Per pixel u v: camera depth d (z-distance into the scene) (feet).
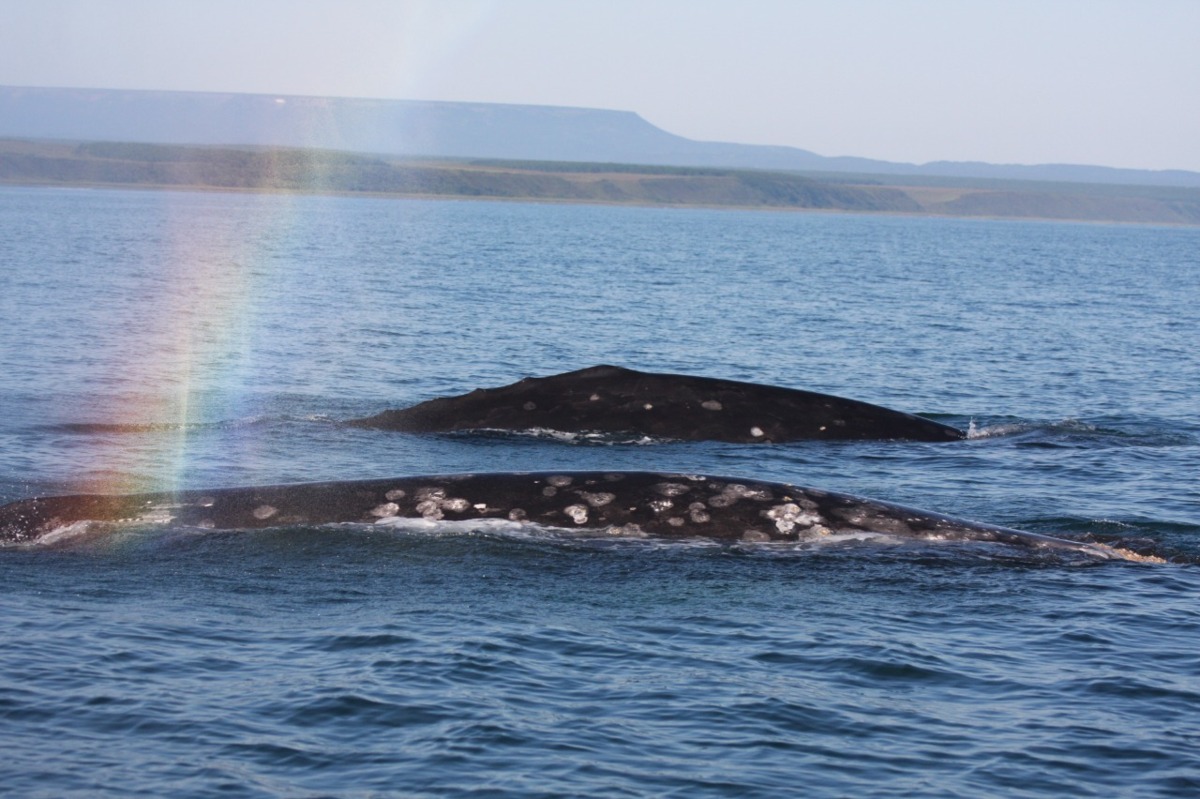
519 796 46.47
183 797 45.73
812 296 361.92
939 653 61.46
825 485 101.65
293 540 74.18
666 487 79.36
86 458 106.11
